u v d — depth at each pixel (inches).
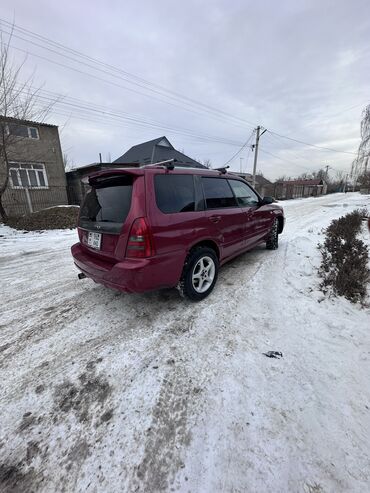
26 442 56.2
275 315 104.3
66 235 319.9
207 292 121.7
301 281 136.3
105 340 92.4
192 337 92.0
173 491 46.7
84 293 134.1
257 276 147.0
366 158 578.2
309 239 231.0
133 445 55.1
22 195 538.3
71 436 57.5
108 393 69.1
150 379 73.3
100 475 49.6
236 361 79.0
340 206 683.4
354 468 48.7
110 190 99.7
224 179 138.1
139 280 88.0
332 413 60.2
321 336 89.4
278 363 77.4
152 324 101.3
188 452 53.2
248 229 154.6
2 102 374.3
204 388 69.4
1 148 398.3
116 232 91.7
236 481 47.7
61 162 637.9
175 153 896.9
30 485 48.2
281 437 55.3
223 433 56.9
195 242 107.7
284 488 46.2
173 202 100.0
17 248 248.2
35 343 92.0
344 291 117.7
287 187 1285.7
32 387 71.7
